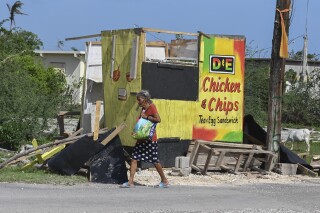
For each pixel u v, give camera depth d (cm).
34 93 2945
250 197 1562
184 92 1986
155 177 1819
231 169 2009
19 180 1638
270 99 2095
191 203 1436
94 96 2259
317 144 3456
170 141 1952
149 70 1914
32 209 1267
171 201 1449
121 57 1983
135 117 1908
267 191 1673
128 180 1702
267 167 2070
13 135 2602
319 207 1461
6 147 2634
